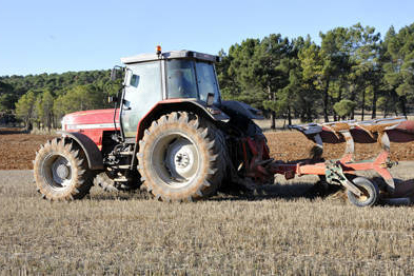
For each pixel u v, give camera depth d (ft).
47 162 27.20
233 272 12.13
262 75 144.87
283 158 54.34
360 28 161.38
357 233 15.83
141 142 24.25
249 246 14.58
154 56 25.29
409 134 22.76
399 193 22.89
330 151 56.80
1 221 19.98
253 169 24.84
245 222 17.98
